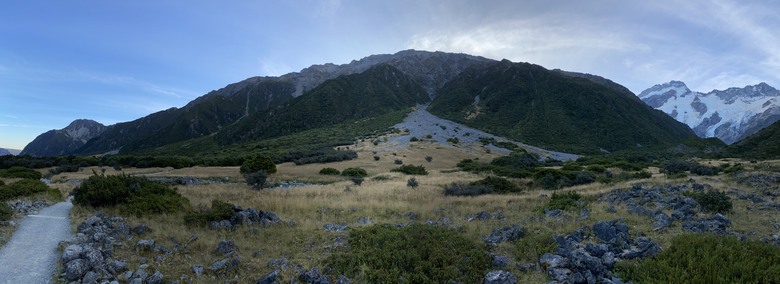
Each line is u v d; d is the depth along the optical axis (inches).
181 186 1450.5
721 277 314.8
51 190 923.4
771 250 361.7
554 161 3462.1
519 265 396.2
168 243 470.6
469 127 6628.9
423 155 3425.2
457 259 400.8
